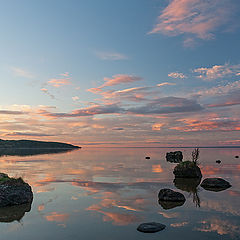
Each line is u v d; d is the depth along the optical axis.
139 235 10.70
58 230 11.38
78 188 22.12
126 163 52.06
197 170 30.70
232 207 15.50
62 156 83.25
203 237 10.45
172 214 13.93
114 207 15.51
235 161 58.66
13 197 16.16
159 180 27.77
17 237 10.55
